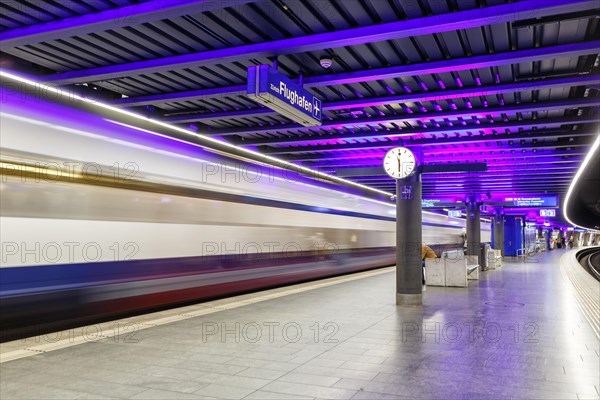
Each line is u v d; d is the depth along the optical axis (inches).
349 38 214.5
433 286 540.7
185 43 233.3
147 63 250.8
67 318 256.5
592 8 181.9
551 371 193.5
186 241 341.4
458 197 869.2
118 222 287.7
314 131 413.1
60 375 184.5
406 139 430.3
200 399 159.8
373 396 163.5
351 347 233.9
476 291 492.1
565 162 512.7
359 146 448.5
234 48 235.0
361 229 678.5
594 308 374.6
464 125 377.7
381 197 765.9
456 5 197.0
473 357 215.6
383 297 416.2
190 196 347.3
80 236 264.1
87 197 270.1
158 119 356.5
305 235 517.3
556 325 295.7
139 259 301.4
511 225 1359.5
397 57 249.6
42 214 245.0
